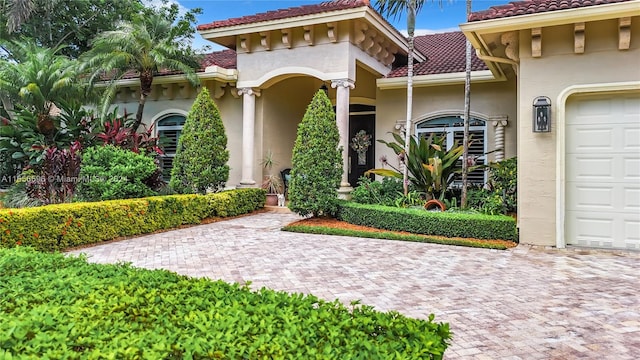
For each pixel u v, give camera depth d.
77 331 2.01
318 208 9.91
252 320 2.17
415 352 1.84
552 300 4.57
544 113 7.45
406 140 10.33
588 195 7.49
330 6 11.23
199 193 11.33
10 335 1.87
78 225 7.42
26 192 10.71
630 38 6.98
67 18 19.62
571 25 7.31
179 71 13.58
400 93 12.95
